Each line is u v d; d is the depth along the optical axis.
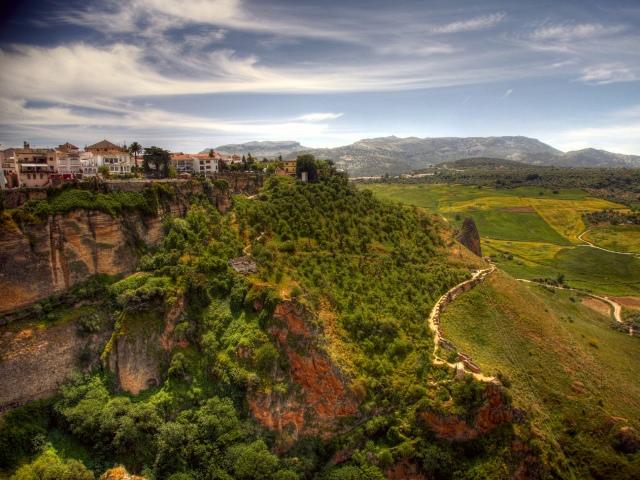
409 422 74.56
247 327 77.62
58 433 63.56
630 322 143.00
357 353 81.44
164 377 72.75
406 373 80.38
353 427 75.00
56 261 72.88
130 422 63.47
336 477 67.56
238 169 158.25
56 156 119.94
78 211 77.25
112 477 59.00
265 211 109.38
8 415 61.22
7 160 109.88
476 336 94.94
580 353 100.25
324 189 129.75
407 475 70.31
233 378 71.44
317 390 75.19
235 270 86.62
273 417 71.25
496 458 70.19
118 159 140.88
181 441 65.06
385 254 112.50
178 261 84.50
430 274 110.31
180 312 77.62
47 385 65.94
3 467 57.69
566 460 74.06
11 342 64.06
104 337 73.06
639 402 89.44
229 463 64.25
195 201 102.25
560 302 148.25
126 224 85.19
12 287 66.69
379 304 93.62
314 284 91.12
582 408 82.62
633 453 76.06
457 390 75.00
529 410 77.62
